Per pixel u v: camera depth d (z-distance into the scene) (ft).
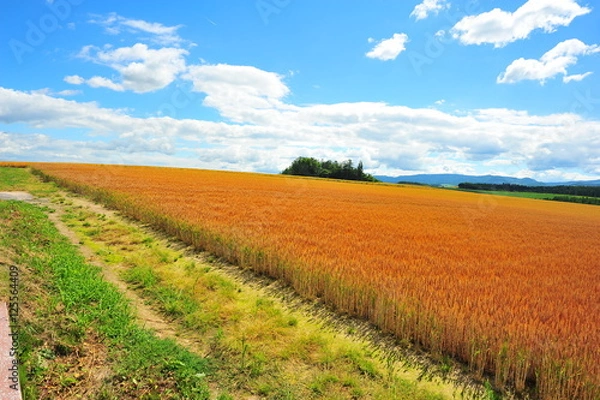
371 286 31.19
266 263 40.45
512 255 52.70
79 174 156.15
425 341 26.07
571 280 39.22
